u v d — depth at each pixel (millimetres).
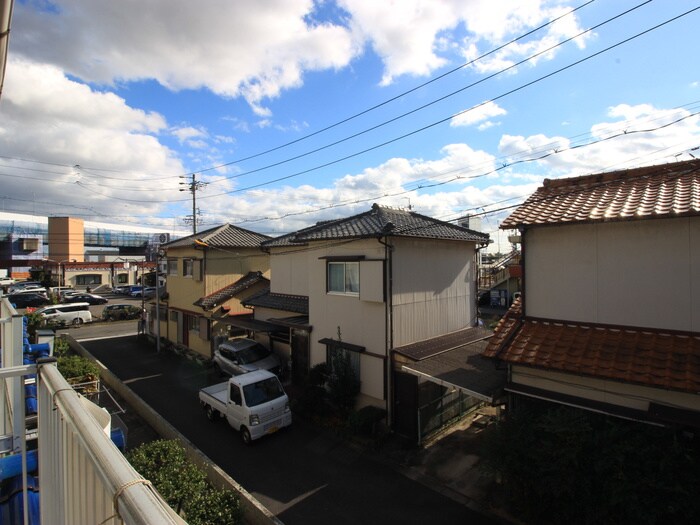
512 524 7000
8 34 2209
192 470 6488
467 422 11211
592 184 8484
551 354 6793
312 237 12453
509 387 7250
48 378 2178
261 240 20219
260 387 10656
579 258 7242
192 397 13461
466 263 13648
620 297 6816
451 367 9227
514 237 12758
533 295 7742
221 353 15367
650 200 6895
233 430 10953
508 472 6574
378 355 10805
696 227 6168
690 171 7422
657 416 5633
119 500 1163
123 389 13055
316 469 8953
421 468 8914
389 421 10508
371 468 8977
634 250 6695
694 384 5383
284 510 7566
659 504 5160
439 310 12375
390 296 10734
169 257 21375
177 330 20391
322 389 11562
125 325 27188
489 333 12820
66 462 1822
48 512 2172
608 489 5605
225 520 5863
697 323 6148
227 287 18781
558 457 6043
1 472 2596
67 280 45062
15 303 30719
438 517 7293
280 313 15578
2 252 43594
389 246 10719
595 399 6422
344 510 7543
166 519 1026
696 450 5590
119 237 55875
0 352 4848
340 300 11969
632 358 6148
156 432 10742
